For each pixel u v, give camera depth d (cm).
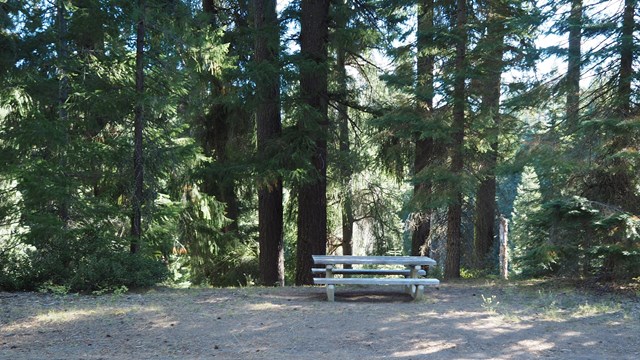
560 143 1095
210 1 1770
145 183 1277
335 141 1880
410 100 1498
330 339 696
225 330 739
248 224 2259
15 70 1137
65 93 1201
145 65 1227
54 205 1132
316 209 1552
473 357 623
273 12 1577
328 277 976
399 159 1656
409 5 1502
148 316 812
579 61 1071
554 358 618
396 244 2206
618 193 1055
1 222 1160
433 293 1062
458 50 1405
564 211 998
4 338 697
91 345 671
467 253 1702
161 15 1177
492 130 1333
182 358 621
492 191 1688
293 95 1480
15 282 1005
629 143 1013
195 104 1595
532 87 1209
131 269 1055
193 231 1703
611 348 652
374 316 821
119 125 1337
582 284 1066
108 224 1179
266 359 617
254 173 1377
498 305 905
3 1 1098
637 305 873
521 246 1223
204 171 1420
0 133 1121
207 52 1243
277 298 981
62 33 1185
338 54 1870
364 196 2061
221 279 1792
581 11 1076
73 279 991
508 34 1371
